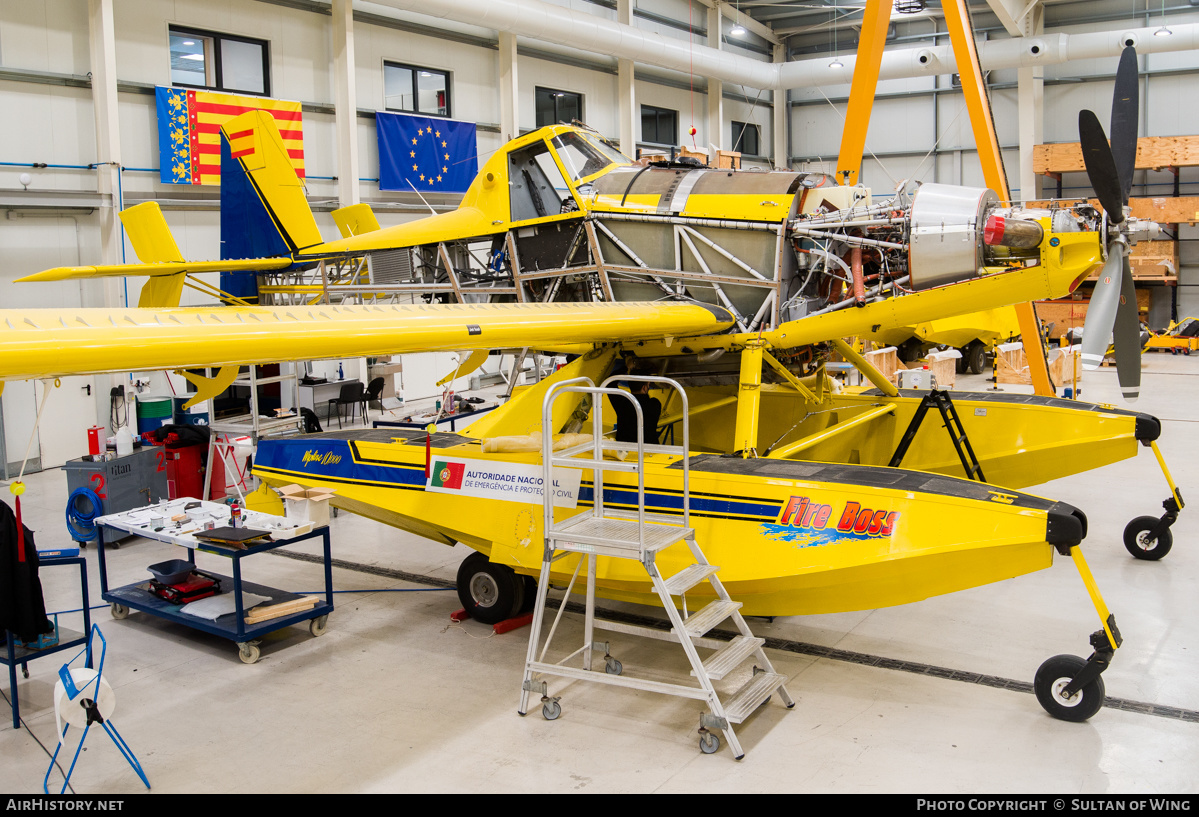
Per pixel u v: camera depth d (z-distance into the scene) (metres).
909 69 15.05
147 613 4.20
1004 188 7.45
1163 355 14.71
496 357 12.80
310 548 5.59
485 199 5.39
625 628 3.35
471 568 4.21
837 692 3.39
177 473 6.29
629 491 3.74
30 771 2.92
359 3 10.93
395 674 3.66
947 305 4.19
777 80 16.31
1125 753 2.88
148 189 9.23
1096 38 14.00
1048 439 4.97
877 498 3.28
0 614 3.10
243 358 2.75
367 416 10.22
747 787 2.72
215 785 2.80
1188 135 15.54
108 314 2.58
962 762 2.84
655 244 4.81
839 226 4.33
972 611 4.20
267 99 9.84
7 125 8.09
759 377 4.57
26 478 7.67
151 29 9.12
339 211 8.20
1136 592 4.38
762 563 3.42
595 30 12.60
